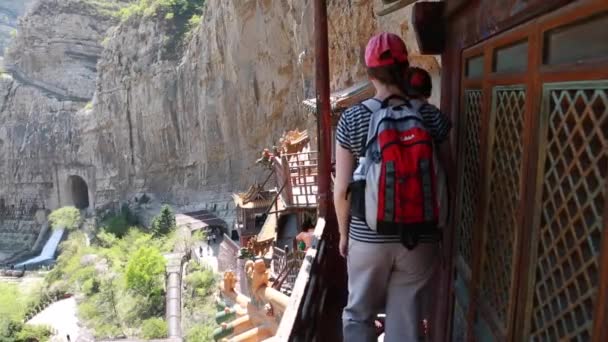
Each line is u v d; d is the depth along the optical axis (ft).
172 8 227.81
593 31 5.02
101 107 247.29
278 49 129.80
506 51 7.64
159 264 126.93
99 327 114.42
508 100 7.50
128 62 232.53
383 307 9.05
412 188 7.50
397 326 8.44
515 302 6.98
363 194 7.97
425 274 8.34
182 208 203.92
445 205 8.30
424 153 7.57
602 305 4.69
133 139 234.17
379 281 8.39
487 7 8.40
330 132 16.34
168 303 108.78
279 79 134.72
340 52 58.70
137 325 111.14
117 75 237.25
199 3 232.32
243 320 30.04
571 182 5.40
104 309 121.39
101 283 135.74
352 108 8.37
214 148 190.49
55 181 271.08
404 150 7.56
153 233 177.99
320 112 16.26
